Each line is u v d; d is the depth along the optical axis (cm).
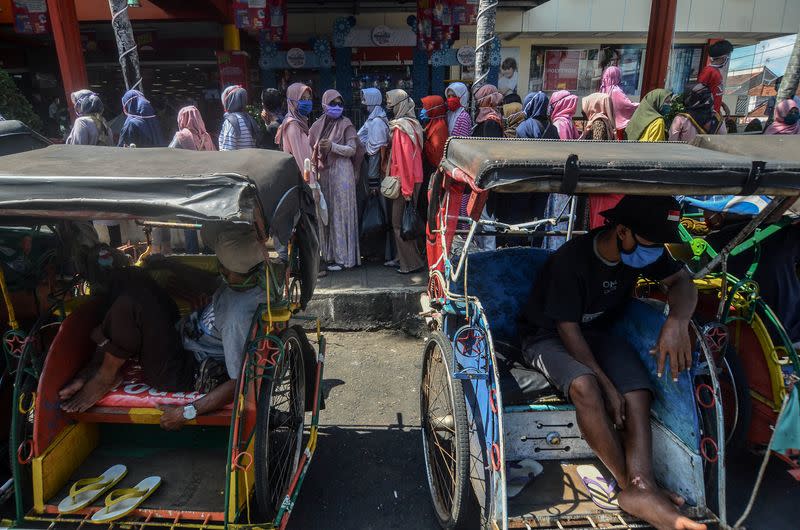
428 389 289
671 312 243
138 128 530
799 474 263
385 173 535
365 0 1066
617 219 238
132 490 240
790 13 1165
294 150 511
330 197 520
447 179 278
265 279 247
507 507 226
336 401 382
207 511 231
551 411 258
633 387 240
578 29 1155
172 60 1254
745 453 317
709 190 203
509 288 311
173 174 208
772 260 295
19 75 1250
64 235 298
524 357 277
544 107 500
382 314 480
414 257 521
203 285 324
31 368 250
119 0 614
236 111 539
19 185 198
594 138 520
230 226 229
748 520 270
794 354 265
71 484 247
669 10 628
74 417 250
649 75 658
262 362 233
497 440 218
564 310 253
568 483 251
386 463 320
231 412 240
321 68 1072
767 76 1325
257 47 1239
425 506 287
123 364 261
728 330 276
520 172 197
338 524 274
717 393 226
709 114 496
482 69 540
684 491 234
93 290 304
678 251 311
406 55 1090
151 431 274
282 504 248
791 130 567
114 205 193
